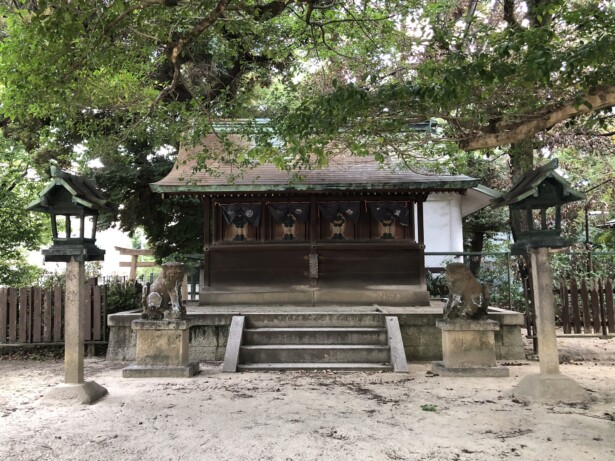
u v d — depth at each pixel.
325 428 4.82
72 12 5.11
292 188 10.46
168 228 14.98
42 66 5.95
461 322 7.50
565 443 4.36
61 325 9.59
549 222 16.16
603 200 16.52
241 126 8.36
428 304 11.00
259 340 8.77
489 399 5.98
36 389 6.79
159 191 10.67
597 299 8.98
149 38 6.75
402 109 5.62
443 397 6.09
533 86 5.52
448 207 14.70
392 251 11.22
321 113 5.24
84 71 6.73
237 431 4.74
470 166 16.28
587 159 14.95
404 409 5.53
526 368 7.95
